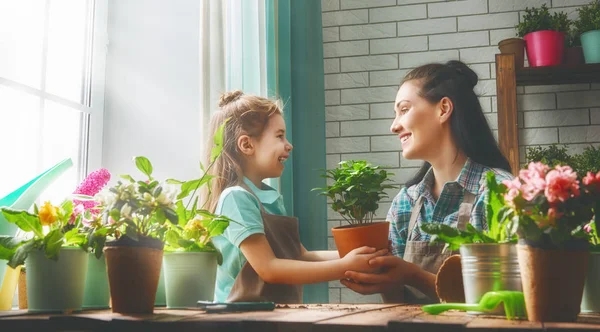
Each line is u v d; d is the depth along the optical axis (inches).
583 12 96.0
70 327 34.9
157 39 83.0
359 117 109.4
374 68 110.3
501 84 91.0
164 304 49.7
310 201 93.3
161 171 80.2
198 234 45.8
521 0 107.0
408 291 58.2
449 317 33.1
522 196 32.6
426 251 58.3
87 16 80.2
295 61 97.0
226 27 78.4
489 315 34.7
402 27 110.4
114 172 80.5
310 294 90.4
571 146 102.3
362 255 50.1
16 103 66.9
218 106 66.9
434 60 108.3
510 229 34.5
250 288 54.2
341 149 109.0
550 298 31.4
